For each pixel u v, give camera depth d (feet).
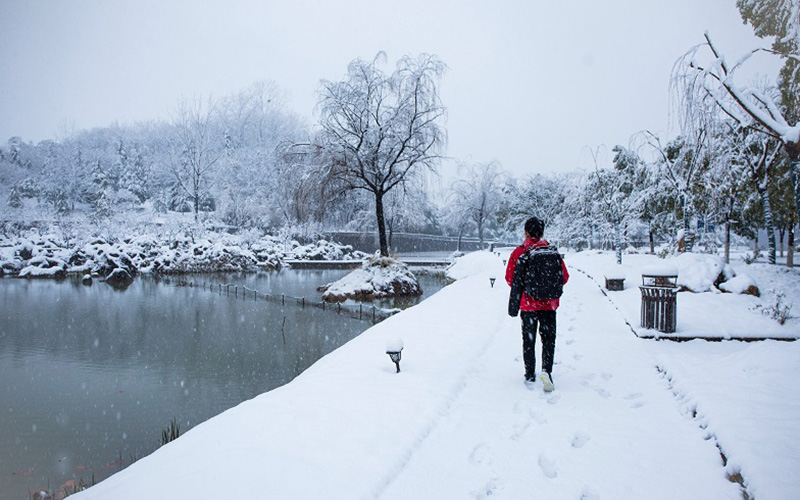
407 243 204.54
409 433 12.51
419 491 9.81
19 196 210.79
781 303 30.25
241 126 231.91
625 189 77.30
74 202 236.43
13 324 52.49
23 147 263.08
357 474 10.18
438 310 35.73
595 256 82.12
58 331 48.78
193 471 10.19
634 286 43.98
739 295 34.04
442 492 9.77
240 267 126.72
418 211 124.47
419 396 15.46
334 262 144.46
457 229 181.27
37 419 25.68
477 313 34.19
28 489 18.57
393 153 85.30
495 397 16.01
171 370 34.71
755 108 20.26
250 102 239.30
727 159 44.42
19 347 41.78
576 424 13.57
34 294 78.69
